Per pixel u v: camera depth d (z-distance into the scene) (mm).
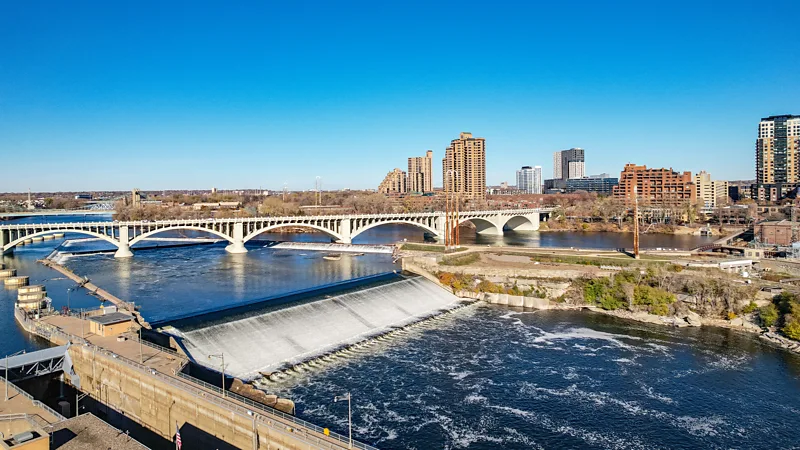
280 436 53844
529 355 95188
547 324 115062
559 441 66875
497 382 83312
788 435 68500
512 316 121562
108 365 70812
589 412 74125
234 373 80625
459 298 138875
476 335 106438
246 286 139750
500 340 103375
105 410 71562
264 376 81688
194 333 85125
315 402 74562
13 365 70938
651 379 85000
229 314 95938
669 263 147875
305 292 117250
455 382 82938
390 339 102438
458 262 161000
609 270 142500
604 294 127688
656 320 116875
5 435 54031
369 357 92250
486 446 65438
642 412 74250
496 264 158250
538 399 77812
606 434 68625
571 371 88000
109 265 174750
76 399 71312
